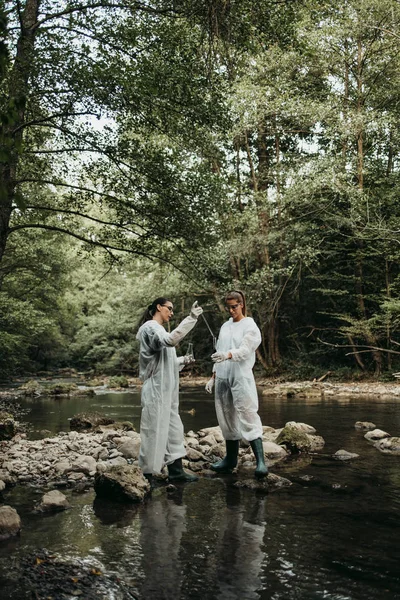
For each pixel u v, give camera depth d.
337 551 2.76
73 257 22.20
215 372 4.91
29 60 6.71
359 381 18.45
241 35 7.50
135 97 7.61
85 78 7.02
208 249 9.55
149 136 8.81
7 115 2.23
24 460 5.25
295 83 18.83
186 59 7.97
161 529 3.14
